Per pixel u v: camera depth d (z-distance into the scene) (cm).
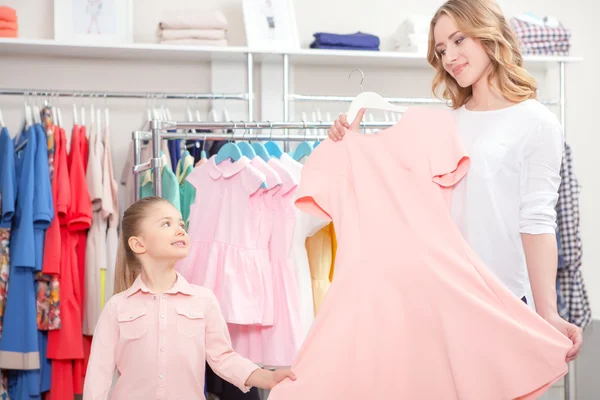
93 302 296
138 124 352
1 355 277
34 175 283
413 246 168
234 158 229
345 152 182
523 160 172
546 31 356
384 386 165
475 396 157
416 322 165
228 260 221
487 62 178
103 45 320
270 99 359
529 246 167
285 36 340
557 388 375
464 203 176
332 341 166
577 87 394
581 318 324
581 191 392
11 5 345
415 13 383
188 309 198
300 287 226
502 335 158
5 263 283
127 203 329
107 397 200
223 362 196
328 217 184
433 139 173
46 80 345
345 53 339
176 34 328
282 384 167
